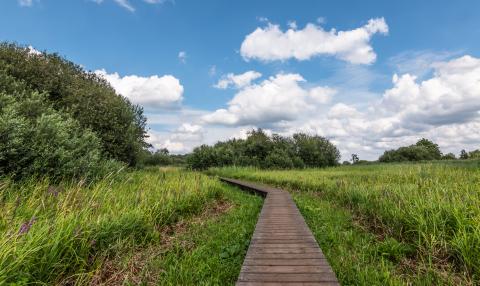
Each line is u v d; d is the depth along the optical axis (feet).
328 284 13.30
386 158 211.61
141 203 25.76
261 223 26.32
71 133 43.68
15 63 57.00
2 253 12.73
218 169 120.16
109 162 47.01
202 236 23.98
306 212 33.35
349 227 26.37
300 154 156.25
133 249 19.43
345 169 105.60
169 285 15.20
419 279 15.62
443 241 18.17
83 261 15.65
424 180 39.27
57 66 65.57
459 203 21.74
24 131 31.27
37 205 21.93
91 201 22.85
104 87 77.10
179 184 40.32
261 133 164.66
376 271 16.31
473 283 14.94
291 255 17.29
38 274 13.64
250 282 13.57
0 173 28.55
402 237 21.72
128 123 72.08
